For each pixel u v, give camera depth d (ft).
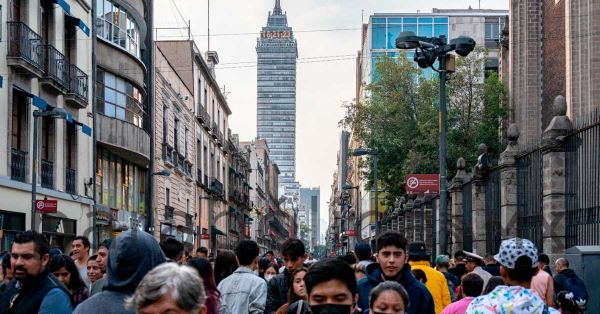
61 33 86.63
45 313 17.39
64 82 84.84
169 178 143.64
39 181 79.82
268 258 50.83
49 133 83.71
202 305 10.68
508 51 138.10
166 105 139.54
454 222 86.63
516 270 17.72
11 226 72.23
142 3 116.26
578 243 49.65
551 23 109.50
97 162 100.42
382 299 15.87
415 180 79.20
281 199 527.81
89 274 28.66
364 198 264.31
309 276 13.15
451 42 59.77
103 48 100.63
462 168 87.25
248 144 342.44
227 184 234.38
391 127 129.80
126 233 13.64
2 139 70.23
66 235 87.10
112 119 101.71
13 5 74.18
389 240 21.68
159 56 139.13
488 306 15.30
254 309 24.32
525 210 60.18
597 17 88.79
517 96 121.39
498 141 127.54
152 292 10.20
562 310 24.49
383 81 131.95
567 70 92.02
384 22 229.04
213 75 211.41
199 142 182.09
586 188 48.37
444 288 29.55
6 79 71.26
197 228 175.63
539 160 56.44
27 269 18.04
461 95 129.90
